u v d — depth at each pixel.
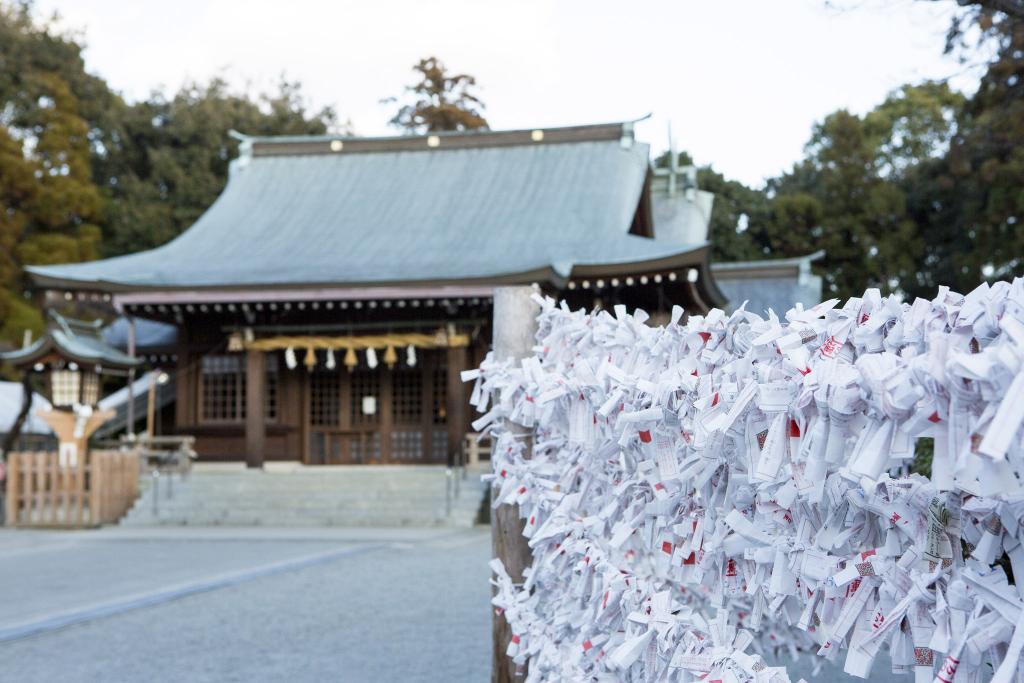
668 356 2.62
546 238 22.94
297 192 26.98
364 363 23.34
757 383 1.88
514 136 27.17
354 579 10.12
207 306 21.78
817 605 2.05
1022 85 14.66
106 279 21.09
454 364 21.55
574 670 3.03
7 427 27.05
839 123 43.22
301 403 23.39
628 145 26.19
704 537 2.52
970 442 1.31
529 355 3.80
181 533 16.91
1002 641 1.52
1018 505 1.48
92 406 19.80
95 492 18.56
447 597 8.66
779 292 31.25
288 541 15.12
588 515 3.39
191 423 23.38
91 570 11.58
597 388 2.73
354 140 27.98
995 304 1.47
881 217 41.47
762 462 1.80
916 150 47.03
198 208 43.00
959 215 38.47
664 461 2.36
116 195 45.47
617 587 2.77
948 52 9.14
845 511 1.93
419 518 18.62
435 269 21.42
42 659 6.27
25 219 38.97
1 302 36.00
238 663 5.98
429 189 26.17
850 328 1.79
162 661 6.11
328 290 20.84
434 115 48.41
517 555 3.84
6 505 18.61
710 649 2.39
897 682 4.75
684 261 20.16
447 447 22.95
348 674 5.58
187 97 46.69
